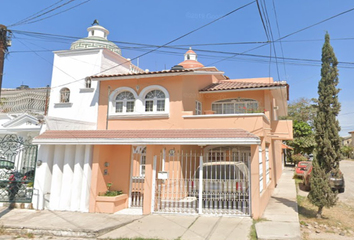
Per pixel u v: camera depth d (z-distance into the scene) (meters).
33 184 10.34
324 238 7.27
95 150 10.13
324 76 9.12
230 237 7.12
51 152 10.57
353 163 38.31
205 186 9.55
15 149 10.98
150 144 9.56
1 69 9.30
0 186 10.68
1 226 8.13
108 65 15.67
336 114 8.98
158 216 9.11
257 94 14.37
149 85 13.39
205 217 8.88
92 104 14.39
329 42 9.20
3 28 9.47
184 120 12.30
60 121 11.61
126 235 7.48
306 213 9.70
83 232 7.62
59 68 15.68
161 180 10.10
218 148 13.16
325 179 8.81
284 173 24.86
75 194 9.97
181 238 7.13
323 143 8.82
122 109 14.00
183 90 12.89
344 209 10.70
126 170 10.81
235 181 9.45
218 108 15.30
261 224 8.02
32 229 7.93
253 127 11.16
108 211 9.67
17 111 16.33
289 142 30.69
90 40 17.53
